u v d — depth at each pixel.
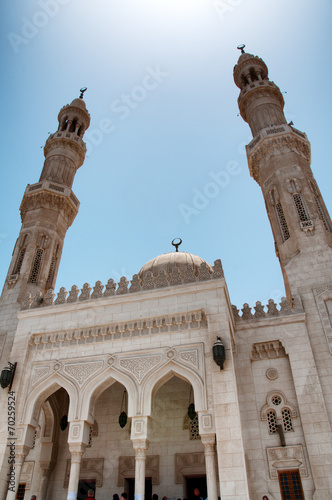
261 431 21.53
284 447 20.69
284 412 21.83
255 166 34.88
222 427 17.25
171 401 25.61
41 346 22.88
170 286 22.27
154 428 24.95
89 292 24.14
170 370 19.70
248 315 25.14
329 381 21.62
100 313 22.73
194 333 20.53
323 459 19.56
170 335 20.84
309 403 21.20
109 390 26.94
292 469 20.11
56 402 26.41
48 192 35.66
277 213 30.73
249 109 39.53
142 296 22.41
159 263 32.91
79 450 18.91
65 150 40.31
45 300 24.95
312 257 26.69
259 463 20.50
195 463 23.31
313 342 23.14
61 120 43.69
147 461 24.05
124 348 21.20
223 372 18.58
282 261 28.45
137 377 19.97
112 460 24.50
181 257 33.28
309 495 19.22
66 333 22.75
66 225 36.78
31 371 22.05
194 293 21.58
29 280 31.11
